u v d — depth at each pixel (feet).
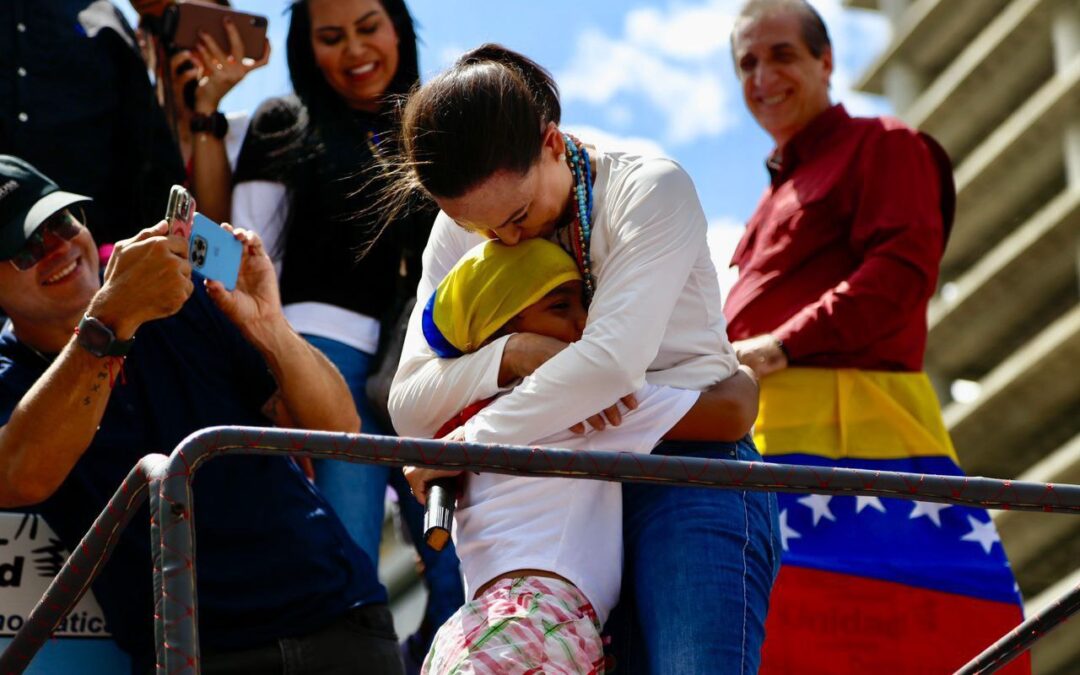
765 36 22.25
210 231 16.52
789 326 20.43
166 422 17.06
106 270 16.08
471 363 14.44
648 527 14.20
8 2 21.06
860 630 19.30
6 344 17.46
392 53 22.86
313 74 22.88
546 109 14.24
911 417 20.27
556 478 13.93
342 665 16.69
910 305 20.52
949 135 133.28
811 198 21.29
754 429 20.48
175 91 23.18
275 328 17.35
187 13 23.21
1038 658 97.25
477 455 12.07
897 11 138.21
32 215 16.85
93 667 17.03
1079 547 103.55
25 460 15.87
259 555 16.69
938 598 19.26
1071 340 109.09
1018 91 128.26
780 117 22.20
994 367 127.34
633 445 14.24
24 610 17.03
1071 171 118.52
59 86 21.16
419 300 15.52
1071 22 120.26
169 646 11.03
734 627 13.62
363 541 20.84
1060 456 110.93
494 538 13.96
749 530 14.21
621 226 14.28
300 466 19.38
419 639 21.57
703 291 14.75
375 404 21.26
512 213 13.99
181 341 17.46
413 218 21.89
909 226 20.67
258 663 16.37
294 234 22.07
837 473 12.28
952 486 12.33
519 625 13.25
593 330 13.94
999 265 119.34
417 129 13.75
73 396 15.78
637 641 14.33
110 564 16.57
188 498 11.51
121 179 21.50
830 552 19.65
